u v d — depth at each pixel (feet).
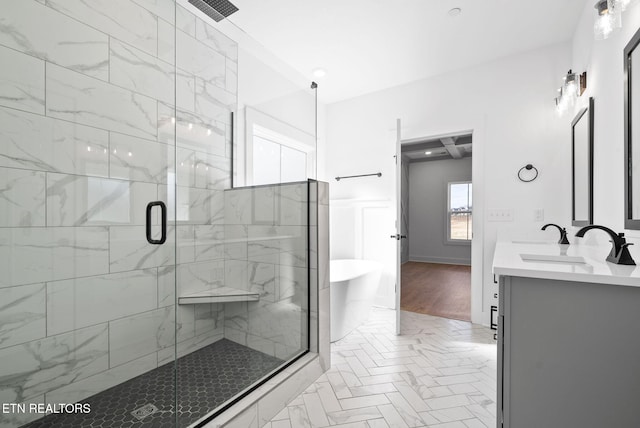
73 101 5.02
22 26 4.53
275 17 7.57
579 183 7.30
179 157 6.17
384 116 11.83
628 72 4.50
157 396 4.97
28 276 4.42
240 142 7.02
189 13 6.59
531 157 9.04
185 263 5.91
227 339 6.20
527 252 5.19
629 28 4.59
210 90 6.75
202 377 5.51
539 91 8.96
